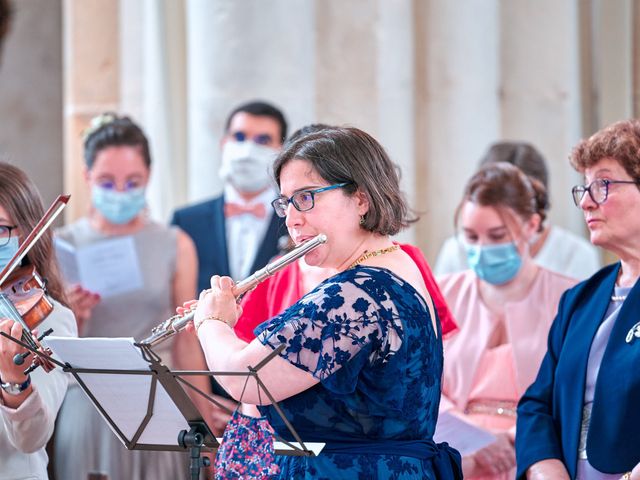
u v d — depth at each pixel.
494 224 7.57
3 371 5.54
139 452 8.20
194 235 9.76
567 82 11.02
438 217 11.23
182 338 8.84
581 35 11.05
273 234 9.70
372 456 4.94
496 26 11.09
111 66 11.73
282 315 4.96
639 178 5.95
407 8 11.16
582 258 9.51
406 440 5.05
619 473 5.70
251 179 9.70
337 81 11.31
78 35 11.72
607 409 5.79
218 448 5.02
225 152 9.84
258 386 4.84
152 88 11.66
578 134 11.02
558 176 11.02
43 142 12.37
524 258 7.70
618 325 5.92
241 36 11.35
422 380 5.00
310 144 5.14
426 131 11.30
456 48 11.18
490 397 7.53
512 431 7.28
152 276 8.91
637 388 5.70
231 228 9.80
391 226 5.20
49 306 6.04
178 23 11.81
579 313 6.29
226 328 5.13
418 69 11.30
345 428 4.98
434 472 5.15
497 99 11.11
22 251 5.82
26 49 12.34
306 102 11.31
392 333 4.88
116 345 4.84
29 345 5.27
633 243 6.02
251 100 11.36
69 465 8.17
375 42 11.27
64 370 5.06
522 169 8.96
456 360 7.70
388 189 5.19
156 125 11.67
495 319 7.72
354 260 5.18
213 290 5.27
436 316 5.35
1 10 12.20
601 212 6.02
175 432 5.16
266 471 4.79
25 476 5.95
